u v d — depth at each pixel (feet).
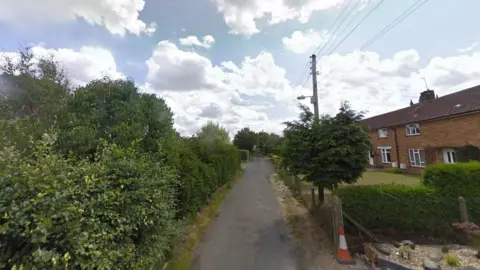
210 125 89.61
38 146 9.30
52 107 19.16
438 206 16.53
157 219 10.36
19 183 6.60
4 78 19.21
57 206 6.67
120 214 8.77
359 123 20.57
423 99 67.62
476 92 46.65
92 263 6.97
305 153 20.54
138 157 13.32
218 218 23.63
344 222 16.65
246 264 14.21
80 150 15.10
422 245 15.58
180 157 20.24
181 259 13.74
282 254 15.49
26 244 6.28
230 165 46.39
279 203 29.58
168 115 22.00
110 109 19.75
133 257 9.03
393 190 17.07
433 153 50.19
